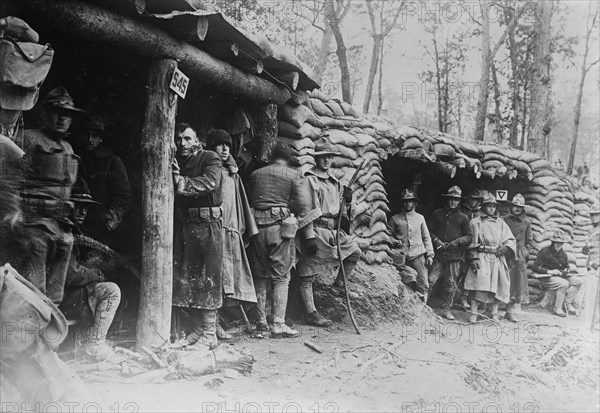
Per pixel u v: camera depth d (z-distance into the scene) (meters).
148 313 4.61
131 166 5.61
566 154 16.56
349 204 6.82
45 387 3.42
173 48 4.65
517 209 9.38
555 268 9.86
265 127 6.22
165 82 4.64
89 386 3.89
